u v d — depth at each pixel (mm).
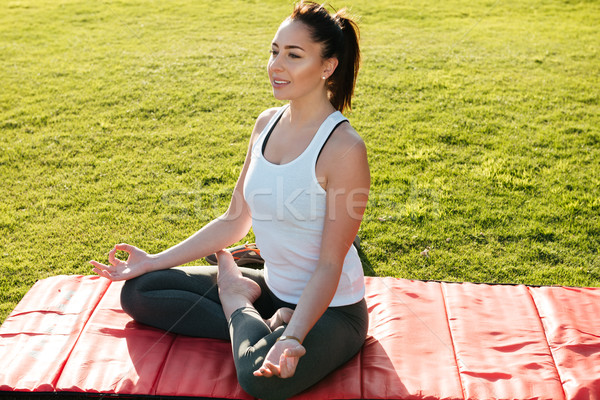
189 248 2523
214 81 6703
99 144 5156
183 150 5031
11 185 4441
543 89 6461
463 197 4195
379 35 8570
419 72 6977
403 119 5641
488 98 6176
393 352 2434
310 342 2137
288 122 2250
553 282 3287
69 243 3686
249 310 2307
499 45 8078
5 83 6656
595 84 6594
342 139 2100
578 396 2188
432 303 2799
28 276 3340
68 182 4469
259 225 2258
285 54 2092
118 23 9180
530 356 2408
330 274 2102
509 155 4887
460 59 7469
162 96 6258
